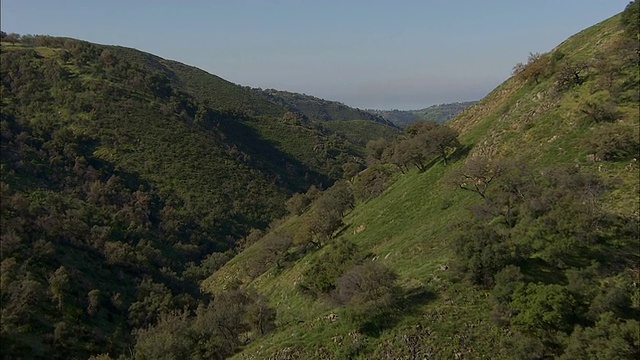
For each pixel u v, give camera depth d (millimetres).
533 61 61062
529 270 27906
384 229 56469
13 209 71688
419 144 62969
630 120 40406
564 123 46406
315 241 70438
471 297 27766
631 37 50656
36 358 45719
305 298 49281
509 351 23031
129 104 165375
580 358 20625
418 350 25141
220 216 137000
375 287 29594
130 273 79125
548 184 34969
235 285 80875
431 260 36344
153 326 57969
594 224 29656
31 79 163250
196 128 172750
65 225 78688
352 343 27031
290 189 169000
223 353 38750
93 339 53375
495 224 35938
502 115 58938
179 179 143750
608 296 23641
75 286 61094
